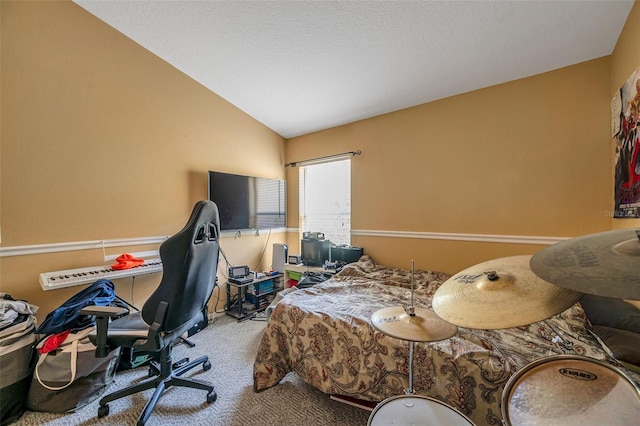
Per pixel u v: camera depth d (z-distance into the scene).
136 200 2.24
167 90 2.45
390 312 1.17
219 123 2.92
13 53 1.64
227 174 2.91
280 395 1.55
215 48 2.20
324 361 1.44
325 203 3.56
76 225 1.91
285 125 3.49
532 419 0.62
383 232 2.96
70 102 1.88
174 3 1.80
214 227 1.55
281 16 1.80
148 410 1.31
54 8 1.80
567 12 1.53
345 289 2.05
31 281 1.71
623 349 0.93
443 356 1.12
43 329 1.45
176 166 2.53
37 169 1.74
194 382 1.50
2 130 1.61
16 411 1.37
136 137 2.24
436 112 2.61
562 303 0.75
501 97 2.27
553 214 2.05
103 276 1.80
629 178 1.52
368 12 1.69
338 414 1.39
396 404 0.90
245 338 2.31
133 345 1.27
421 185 2.70
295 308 1.63
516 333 1.25
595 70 1.89
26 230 1.70
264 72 2.46
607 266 0.60
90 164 1.98
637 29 1.40
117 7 1.89
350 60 2.16
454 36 1.80
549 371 0.68
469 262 2.43
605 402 0.58
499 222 2.29
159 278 2.39
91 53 1.98
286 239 3.82
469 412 1.03
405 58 2.07
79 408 1.45
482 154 2.36
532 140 2.13
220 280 2.92
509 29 1.70
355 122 3.21
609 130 1.84
